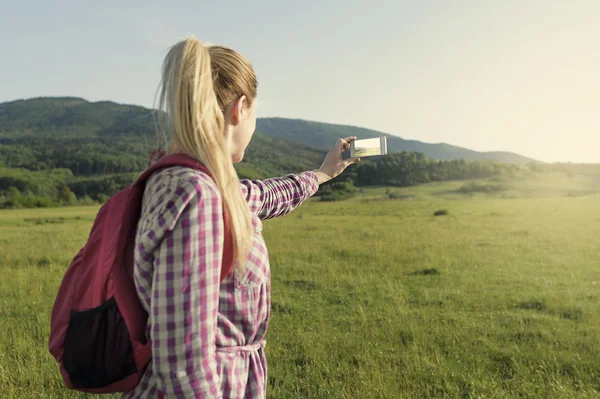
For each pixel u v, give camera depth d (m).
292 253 16.88
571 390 5.27
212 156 1.39
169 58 1.46
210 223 1.32
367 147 2.36
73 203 106.88
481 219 32.09
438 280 12.32
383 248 18.00
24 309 8.89
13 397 4.74
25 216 48.94
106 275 1.37
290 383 5.28
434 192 96.19
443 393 5.14
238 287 1.50
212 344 1.32
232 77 1.55
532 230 24.83
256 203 1.98
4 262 15.00
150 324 1.36
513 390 5.30
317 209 52.81
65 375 1.42
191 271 1.28
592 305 9.53
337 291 10.84
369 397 4.83
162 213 1.29
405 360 6.04
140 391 1.43
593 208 40.59
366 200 81.38
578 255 16.69
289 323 8.05
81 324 1.38
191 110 1.39
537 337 7.44
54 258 15.70
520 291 10.97
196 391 1.27
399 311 8.87
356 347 6.63
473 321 8.29
